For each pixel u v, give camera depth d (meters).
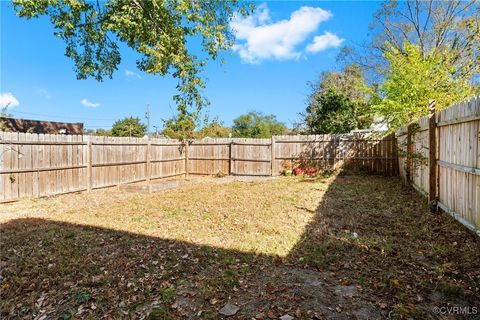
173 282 2.88
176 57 9.30
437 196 5.05
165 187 9.38
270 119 36.53
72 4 8.05
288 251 3.57
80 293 2.71
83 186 8.59
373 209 5.47
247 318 2.26
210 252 3.62
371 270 2.96
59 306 2.54
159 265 3.29
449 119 4.40
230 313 2.33
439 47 15.64
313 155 12.09
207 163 13.44
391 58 9.49
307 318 2.21
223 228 4.66
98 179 9.03
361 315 2.23
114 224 5.00
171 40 9.28
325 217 5.09
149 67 10.28
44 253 3.66
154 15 8.70
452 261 3.04
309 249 3.60
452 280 2.66
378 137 11.12
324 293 2.56
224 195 7.75
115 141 9.63
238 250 3.66
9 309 2.51
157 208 6.29
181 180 11.65
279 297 2.53
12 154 6.84
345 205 5.93
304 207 5.96
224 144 13.16
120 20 7.97
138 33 8.83
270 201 6.75
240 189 8.73
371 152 11.30
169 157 12.48
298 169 12.05
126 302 2.55
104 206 6.57
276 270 3.07
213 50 10.38
